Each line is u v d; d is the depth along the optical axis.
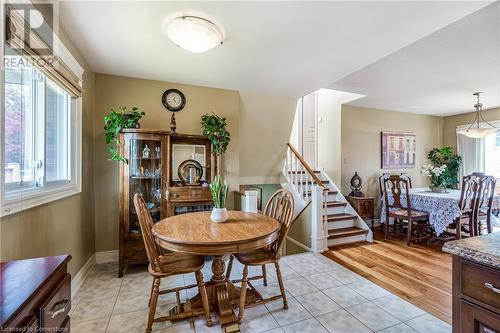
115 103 2.93
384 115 5.13
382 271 2.71
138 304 2.01
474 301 0.93
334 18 1.81
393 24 1.90
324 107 5.12
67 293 0.96
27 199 1.46
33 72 1.60
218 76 2.99
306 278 2.50
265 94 3.83
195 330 1.69
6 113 1.33
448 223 3.44
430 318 1.85
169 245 1.58
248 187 4.76
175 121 3.17
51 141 1.89
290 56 2.45
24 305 0.68
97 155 2.86
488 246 0.95
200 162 3.26
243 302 1.76
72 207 2.19
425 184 5.55
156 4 1.64
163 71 2.83
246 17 1.79
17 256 1.39
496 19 1.93
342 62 2.59
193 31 1.83
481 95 4.01
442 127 5.67
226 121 3.50
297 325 1.75
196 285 1.96
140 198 1.81
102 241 2.89
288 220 1.96
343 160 4.74
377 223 5.01
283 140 4.61
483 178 3.58
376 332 1.68
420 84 3.51
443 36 2.20
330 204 4.28
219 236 1.60
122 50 2.31
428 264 2.93
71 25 1.88
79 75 2.29
